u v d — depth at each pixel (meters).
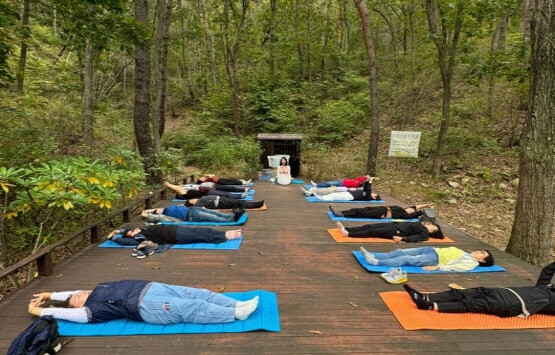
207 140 14.35
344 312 2.98
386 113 15.30
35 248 4.91
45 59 12.26
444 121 9.36
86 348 2.41
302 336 2.60
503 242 6.24
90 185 4.61
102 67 12.86
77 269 3.89
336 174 11.37
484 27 9.88
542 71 4.33
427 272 3.93
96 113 11.62
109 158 7.12
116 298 2.73
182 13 18.28
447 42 9.72
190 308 2.72
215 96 16.97
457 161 10.09
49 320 2.46
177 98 21.47
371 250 4.69
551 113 4.34
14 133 7.05
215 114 16.41
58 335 2.44
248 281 3.60
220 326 2.70
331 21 20.41
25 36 7.47
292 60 19.16
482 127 11.27
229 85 16.75
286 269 3.95
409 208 6.40
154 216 5.72
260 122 16.30
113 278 3.65
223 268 3.95
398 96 14.80
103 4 5.85
